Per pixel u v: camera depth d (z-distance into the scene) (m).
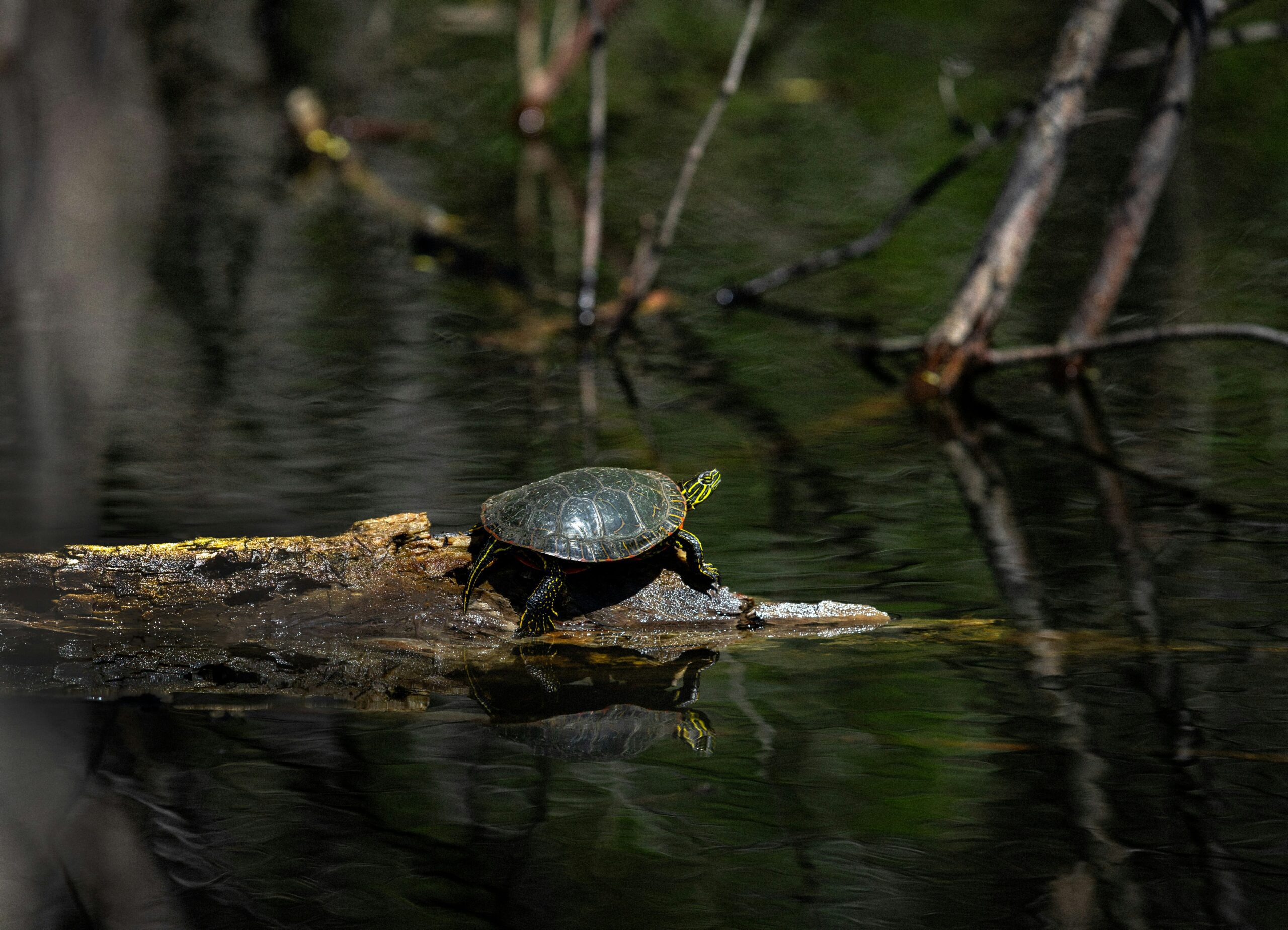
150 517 9.08
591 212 16.11
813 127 25.80
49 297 15.92
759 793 5.77
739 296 16.02
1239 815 5.51
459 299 16.22
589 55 30.20
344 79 30.30
